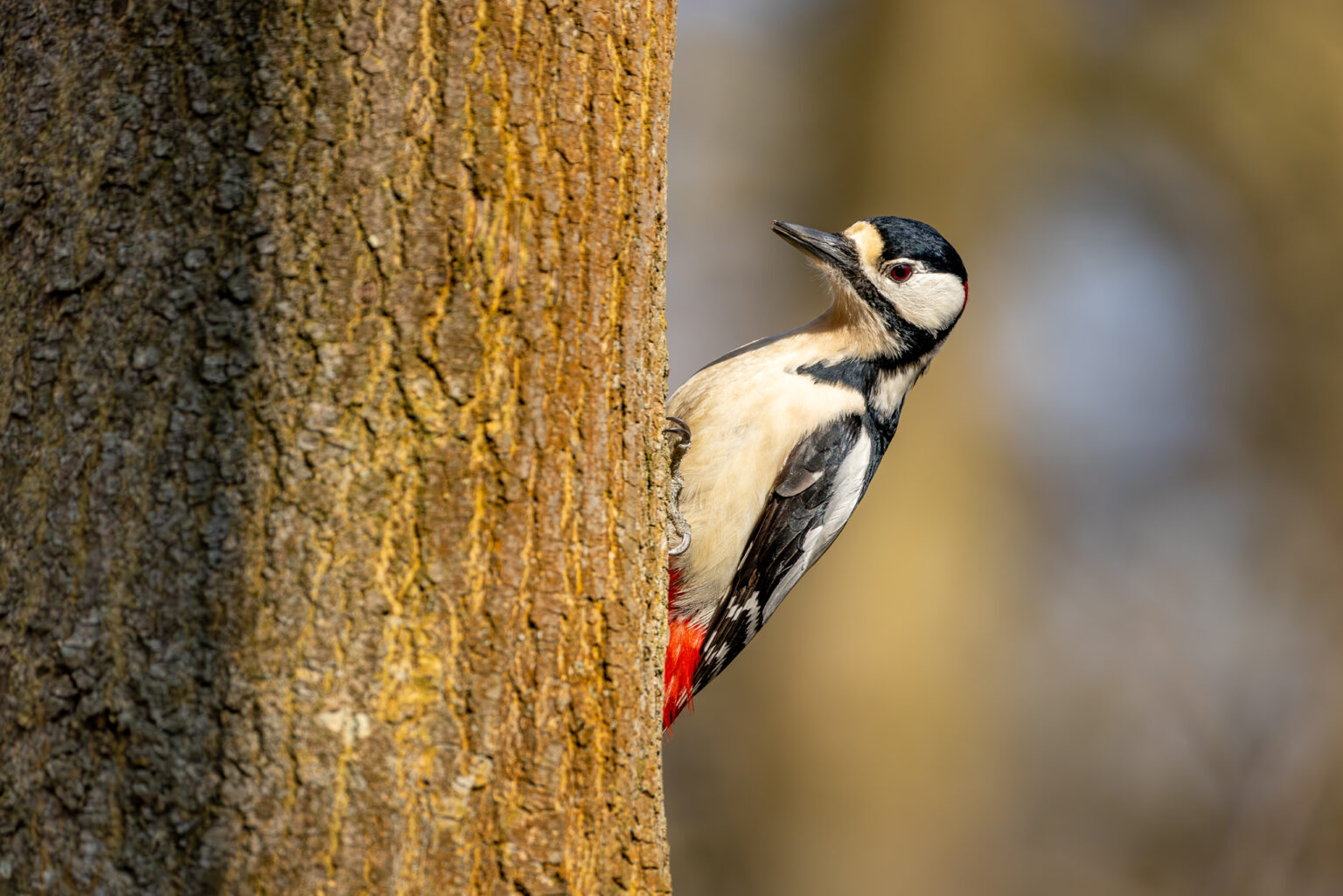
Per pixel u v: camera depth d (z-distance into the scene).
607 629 5.23
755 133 21.88
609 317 5.34
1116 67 21.62
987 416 21.09
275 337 4.70
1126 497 23.78
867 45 21.36
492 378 4.96
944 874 20.30
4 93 4.92
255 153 4.75
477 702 4.83
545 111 5.13
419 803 4.67
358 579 4.68
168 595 4.55
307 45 4.80
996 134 21.12
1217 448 23.55
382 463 4.76
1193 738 23.41
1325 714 22.52
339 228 4.78
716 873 20.66
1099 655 23.64
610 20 5.38
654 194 5.64
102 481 4.61
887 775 20.14
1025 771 22.64
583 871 5.07
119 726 4.50
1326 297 22.36
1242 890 22.33
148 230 4.71
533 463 5.03
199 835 4.46
